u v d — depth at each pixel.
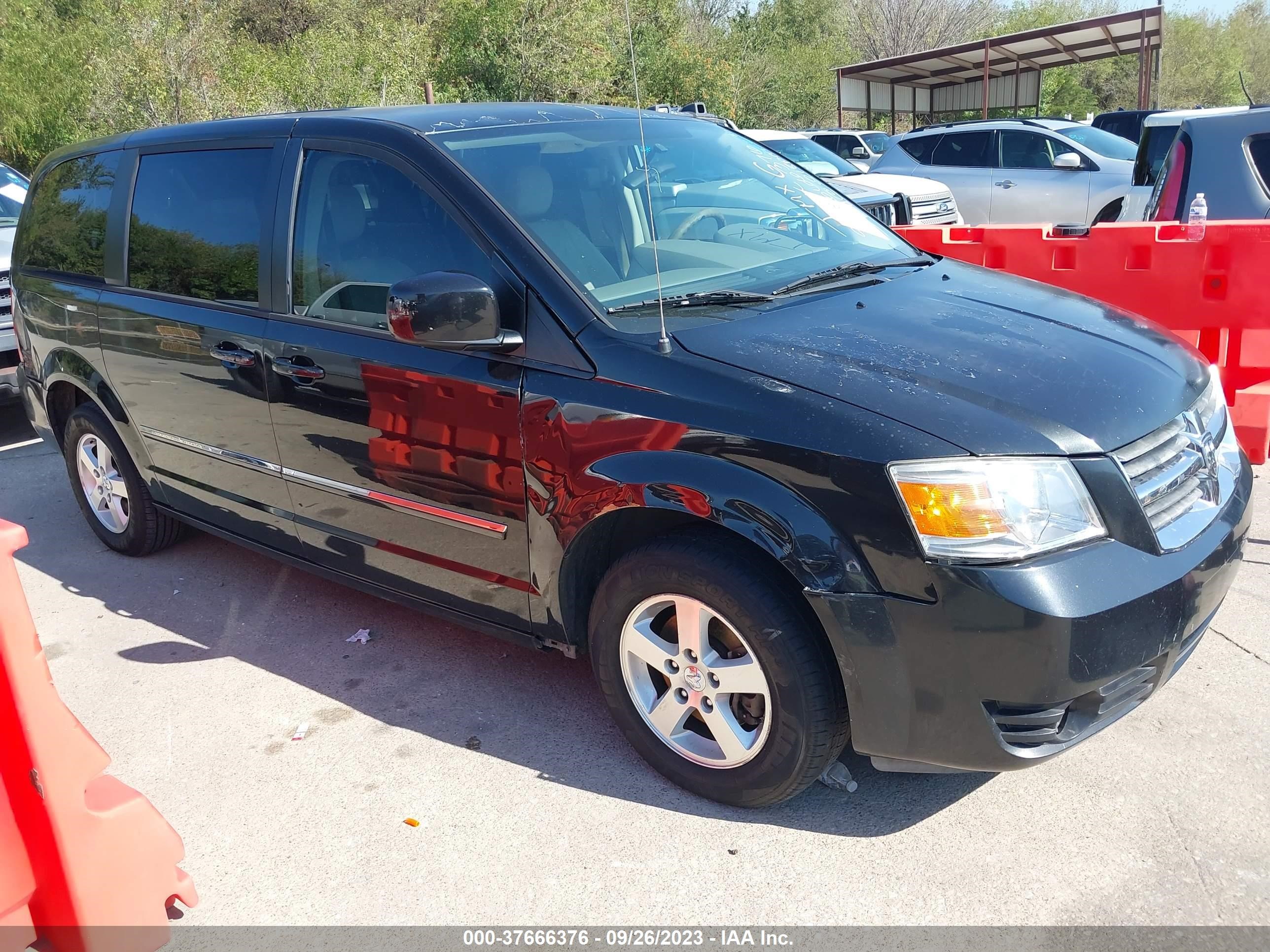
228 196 3.82
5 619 1.89
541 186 3.24
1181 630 2.48
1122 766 2.90
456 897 2.58
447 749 3.21
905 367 2.63
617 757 3.12
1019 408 2.46
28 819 2.03
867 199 8.70
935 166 13.34
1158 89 20.84
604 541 2.91
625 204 3.36
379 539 3.45
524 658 3.76
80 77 20.31
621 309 2.93
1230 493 2.83
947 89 27.95
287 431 3.58
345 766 3.16
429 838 2.81
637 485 2.65
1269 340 5.01
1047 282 5.50
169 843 2.20
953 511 2.32
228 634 4.09
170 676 3.79
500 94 21.64
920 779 2.92
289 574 4.65
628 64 24.47
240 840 2.86
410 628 4.05
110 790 2.16
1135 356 2.84
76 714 3.57
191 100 19.17
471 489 3.08
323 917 2.55
